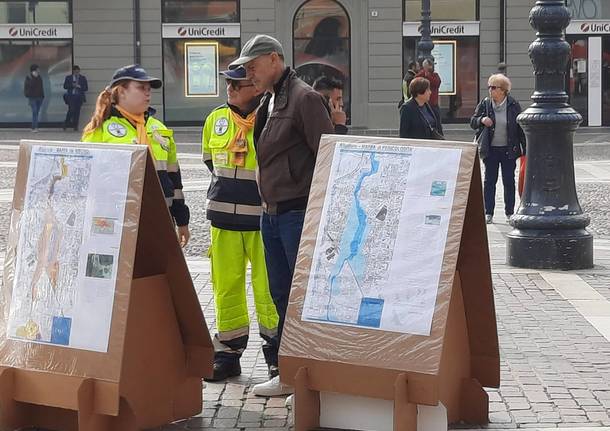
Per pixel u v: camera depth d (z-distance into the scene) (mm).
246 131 7156
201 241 13625
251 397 6887
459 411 6246
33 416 6160
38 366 5938
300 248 6020
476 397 6207
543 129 11492
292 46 35969
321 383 5816
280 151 6570
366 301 5785
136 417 5918
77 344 5855
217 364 7250
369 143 6020
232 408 6660
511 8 35594
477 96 35969
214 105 36250
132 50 35812
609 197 17953
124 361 5988
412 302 5684
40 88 35375
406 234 5785
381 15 35594
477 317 6195
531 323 8812
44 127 36281
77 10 35688
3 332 6133
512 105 15188
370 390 5691
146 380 6133
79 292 5898
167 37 35938
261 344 8258
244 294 7312
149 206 6082
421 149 5887
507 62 35812
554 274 11078
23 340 6031
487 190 15312
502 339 8273
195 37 35938
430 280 5680
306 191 6570
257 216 7164
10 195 18391
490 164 15242
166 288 6266
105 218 5902
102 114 7141
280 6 35812
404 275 5738
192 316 6297
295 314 5934
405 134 12922
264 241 6773
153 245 6215
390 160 5930
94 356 5793
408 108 12906
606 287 10352
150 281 6168
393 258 5777
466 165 5777
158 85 7293
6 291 6203
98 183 5965
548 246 11383
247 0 35812
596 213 16141
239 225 7168
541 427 6180
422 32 28000
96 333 5812
